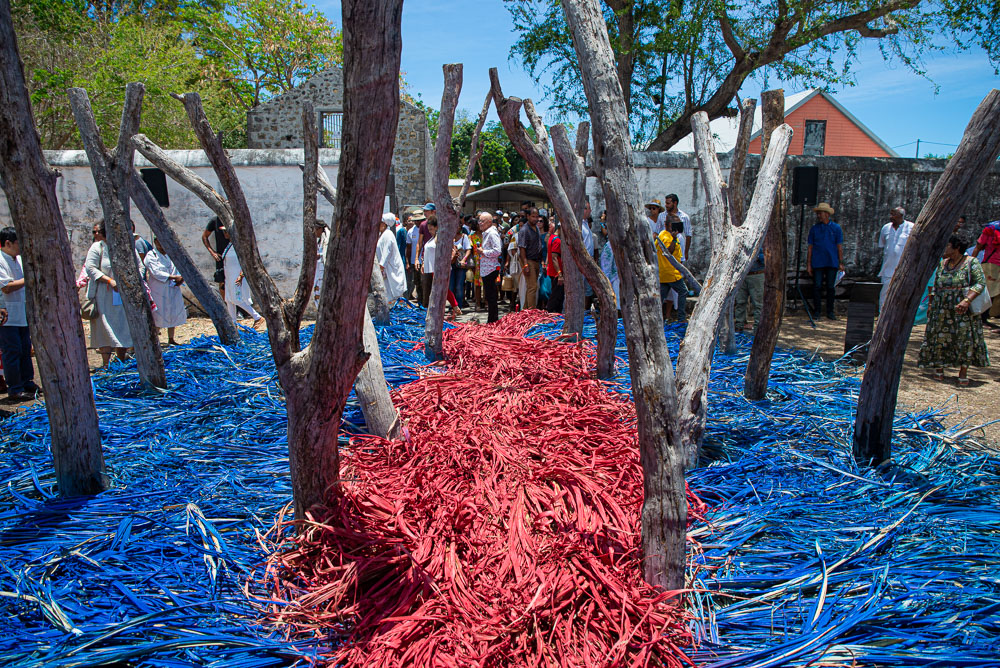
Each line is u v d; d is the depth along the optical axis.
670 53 15.73
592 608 2.66
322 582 2.96
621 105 2.71
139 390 6.07
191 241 10.88
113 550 3.25
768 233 5.43
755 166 10.81
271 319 3.01
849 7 14.09
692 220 10.88
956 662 2.46
